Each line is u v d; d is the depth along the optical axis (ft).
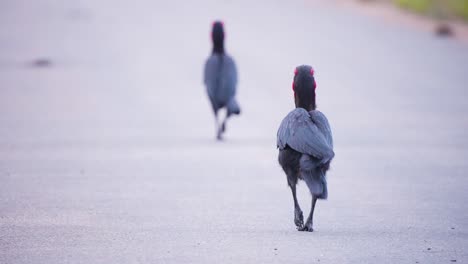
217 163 83.87
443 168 80.69
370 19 234.38
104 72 156.04
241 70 153.99
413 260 49.67
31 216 61.26
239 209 64.18
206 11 259.60
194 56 175.94
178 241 54.13
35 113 115.96
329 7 266.57
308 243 53.62
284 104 123.85
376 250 51.90
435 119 110.01
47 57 174.70
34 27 228.22
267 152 90.38
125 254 50.78
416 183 73.97
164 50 184.44
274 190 71.67
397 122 108.17
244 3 281.33
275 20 234.38
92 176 77.00
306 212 63.31
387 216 61.72
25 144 94.02
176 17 246.27
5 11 270.67
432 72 150.71
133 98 129.49
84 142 95.40
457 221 60.03
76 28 224.53
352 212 63.21
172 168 81.05
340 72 151.23
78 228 57.67
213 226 58.54
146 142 95.71
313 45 186.50
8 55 178.29
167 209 63.98
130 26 227.20
